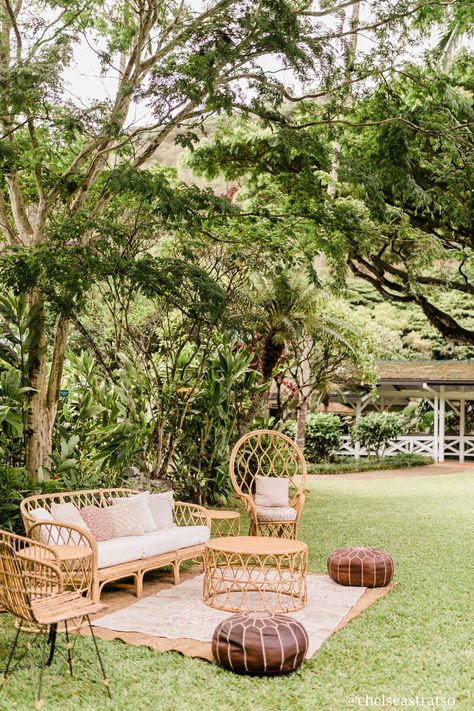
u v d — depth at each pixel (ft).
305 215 30.83
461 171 34.14
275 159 41.47
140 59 26.78
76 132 28.12
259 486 26.45
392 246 52.34
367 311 118.21
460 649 15.83
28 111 24.29
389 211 35.32
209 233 31.50
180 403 33.76
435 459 70.95
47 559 16.40
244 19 23.13
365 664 14.85
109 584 20.88
